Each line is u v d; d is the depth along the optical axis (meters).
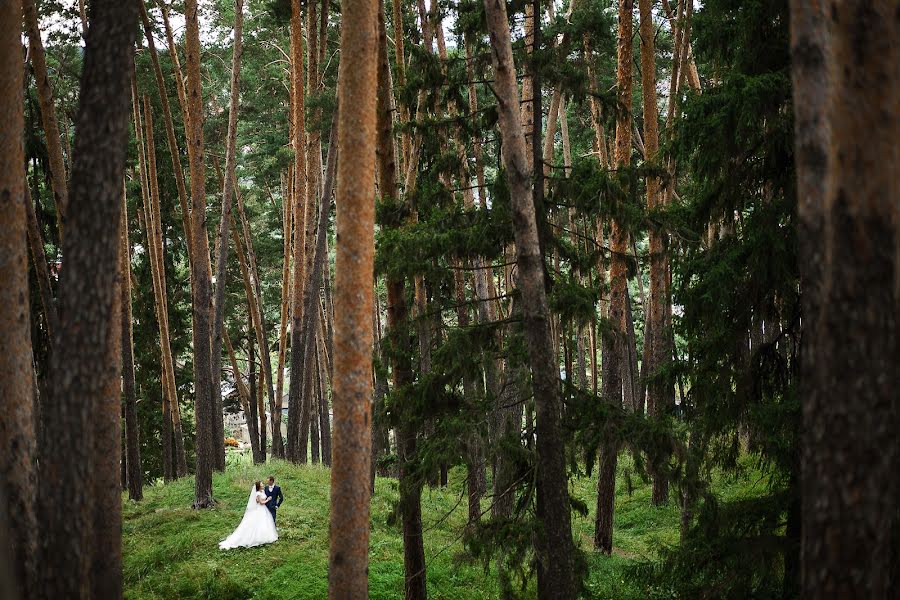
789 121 9.23
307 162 27.67
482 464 10.38
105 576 8.17
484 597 13.85
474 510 15.42
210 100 39.53
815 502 5.32
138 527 18.52
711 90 10.24
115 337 8.29
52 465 6.51
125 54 6.93
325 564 15.13
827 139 5.40
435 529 19.31
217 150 37.41
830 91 5.30
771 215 9.44
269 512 16.84
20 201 7.52
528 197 9.56
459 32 11.23
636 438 10.08
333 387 8.27
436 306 11.91
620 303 16.58
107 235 6.77
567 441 10.45
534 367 9.64
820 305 5.38
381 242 10.75
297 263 27.22
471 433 10.31
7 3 7.51
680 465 9.98
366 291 8.21
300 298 27.34
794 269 9.52
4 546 6.54
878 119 5.12
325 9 24.97
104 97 6.82
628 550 18.34
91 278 6.68
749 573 9.24
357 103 8.18
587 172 10.63
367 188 8.22
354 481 8.09
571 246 11.12
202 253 20.83
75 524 6.52
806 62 5.57
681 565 9.91
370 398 8.27
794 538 9.33
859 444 5.16
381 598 13.65
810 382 5.43
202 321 20.70
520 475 10.58
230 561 15.51
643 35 17.14
